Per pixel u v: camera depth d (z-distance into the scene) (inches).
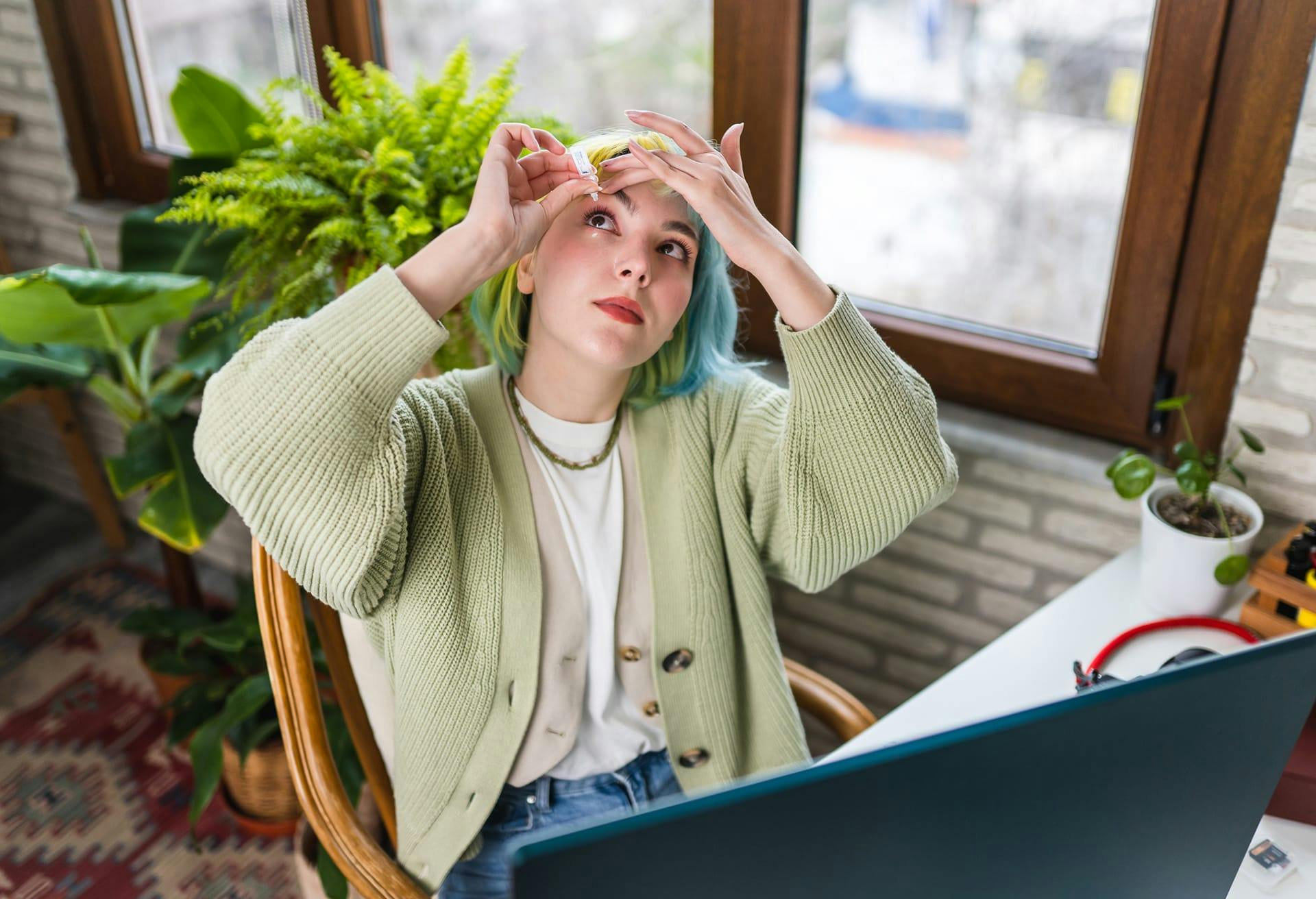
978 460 69.2
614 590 47.8
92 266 79.6
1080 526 67.6
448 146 63.0
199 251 78.8
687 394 49.3
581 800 49.3
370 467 40.9
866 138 70.7
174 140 96.6
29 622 100.5
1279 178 56.5
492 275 41.7
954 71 66.3
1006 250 69.1
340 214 62.6
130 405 81.7
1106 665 50.5
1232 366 61.8
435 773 47.1
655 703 50.1
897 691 79.5
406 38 83.2
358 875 46.7
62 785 84.6
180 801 83.4
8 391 78.2
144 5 91.4
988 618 73.5
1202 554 52.8
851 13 67.7
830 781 23.9
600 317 42.9
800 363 43.1
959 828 26.3
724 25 69.9
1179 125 58.7
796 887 25.1
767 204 73.9
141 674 94.9
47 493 117.7
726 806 23.1
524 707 46.7
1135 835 29.4
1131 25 60.3
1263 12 54.2
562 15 77.2
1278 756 30.3
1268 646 27.8
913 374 45.9
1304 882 41.0
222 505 76.9
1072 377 67.7
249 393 40.1
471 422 46.8
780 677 50.4
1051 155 65.4
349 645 51.6
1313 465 59.2
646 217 42.9
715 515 48.7
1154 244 61.8
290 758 47.8
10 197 102.7
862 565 76.7
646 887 23.3
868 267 74.5
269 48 87.8
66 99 94.5
